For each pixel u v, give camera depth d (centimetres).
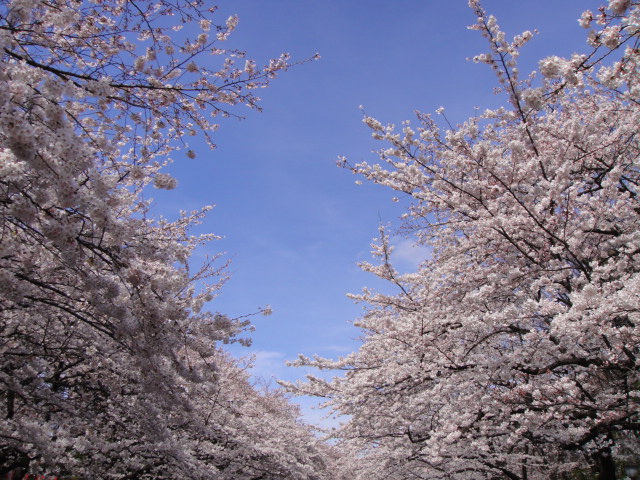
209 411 1011
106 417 649
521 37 577
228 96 552
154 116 545
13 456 626
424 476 923
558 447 743
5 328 616
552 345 587
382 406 757
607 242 666
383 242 834
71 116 371
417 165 687
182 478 777
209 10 507
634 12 297
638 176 777
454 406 630
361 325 789
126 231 308
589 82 717
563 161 635
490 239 697
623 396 549
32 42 422
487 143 604
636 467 826
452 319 692
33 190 320
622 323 575
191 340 478
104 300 399
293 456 1354
